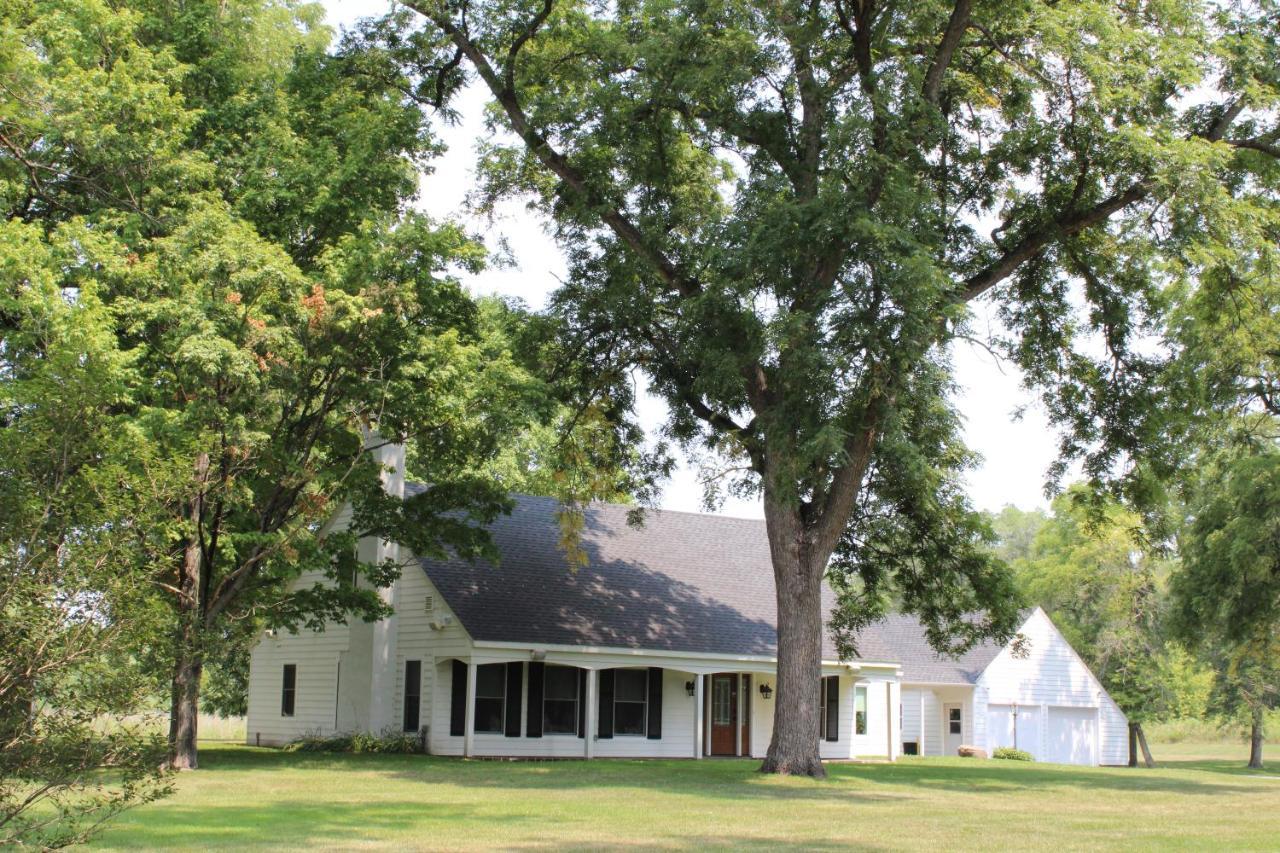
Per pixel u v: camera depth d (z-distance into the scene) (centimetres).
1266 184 2191
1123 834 1312
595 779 1928
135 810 1300
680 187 2306
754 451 2198
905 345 1723
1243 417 3278
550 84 2323
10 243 1708
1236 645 3516
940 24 2059
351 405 2039
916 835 1241
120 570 760
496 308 2611
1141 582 4544
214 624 1883
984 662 3797
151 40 2205
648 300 2272
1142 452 2303
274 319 1844
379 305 1911
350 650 2802
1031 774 2605
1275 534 3206
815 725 2119
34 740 720
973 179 2252
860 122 1752
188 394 1789
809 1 2020
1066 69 1942
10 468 759
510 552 2889
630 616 2830
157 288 1834
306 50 2459
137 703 748
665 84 2022
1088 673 4016
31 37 2058
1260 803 1881
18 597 718
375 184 2136
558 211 2328
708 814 1403
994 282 2214
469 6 2227
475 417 2111
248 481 1989
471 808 1416
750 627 3030
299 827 1184
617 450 2497
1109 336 2284
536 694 2675
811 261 1816
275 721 3041
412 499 2292
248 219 2064
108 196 1986
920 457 1820
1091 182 2125
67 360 831
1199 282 2380
